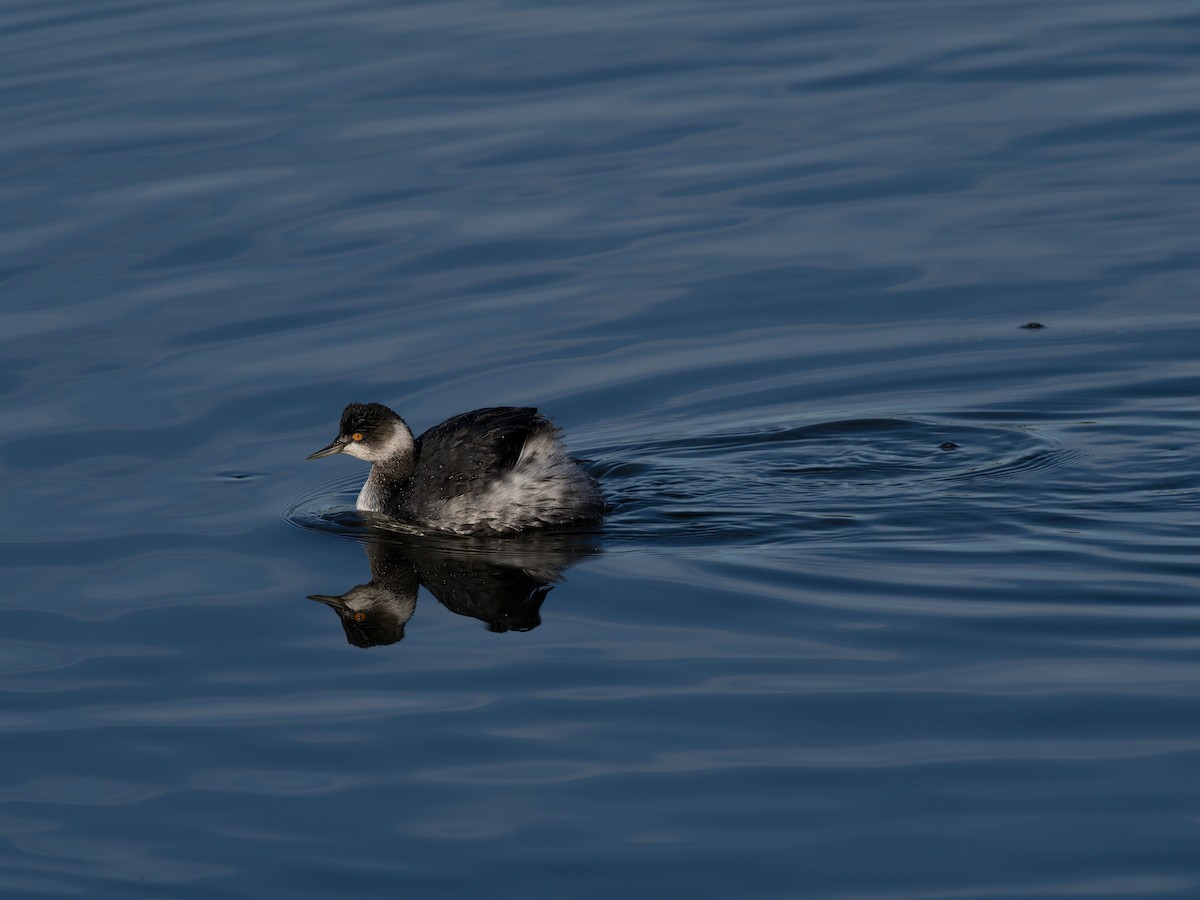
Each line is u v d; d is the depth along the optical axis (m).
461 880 9.60
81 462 16.25
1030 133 22.48
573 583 13.62
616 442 16.61
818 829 9.91
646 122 23.33
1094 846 9.61
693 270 19.83
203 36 26.77
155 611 13.33
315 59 25.69
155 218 21.11
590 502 15.07
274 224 21.02
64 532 14.84
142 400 17.42
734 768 10.57
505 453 15.20
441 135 23.06
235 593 13.69
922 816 9.98
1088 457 15.72
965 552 13.80
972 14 26.81
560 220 21.00
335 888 9.59
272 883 9.66
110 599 13.55
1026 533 14.15
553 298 19.39
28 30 27.33
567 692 11.69
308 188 21.75
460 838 9.98
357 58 25.69
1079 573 13.25
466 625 12.96
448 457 15.37
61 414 17.14
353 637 12.80
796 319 18.84
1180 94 23.23
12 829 10.28
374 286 19.67
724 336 18.56
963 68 24.56
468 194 21.59
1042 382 17.30
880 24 26.52
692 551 14.18
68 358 18.22
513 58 25.53
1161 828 9.73
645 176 21.91
